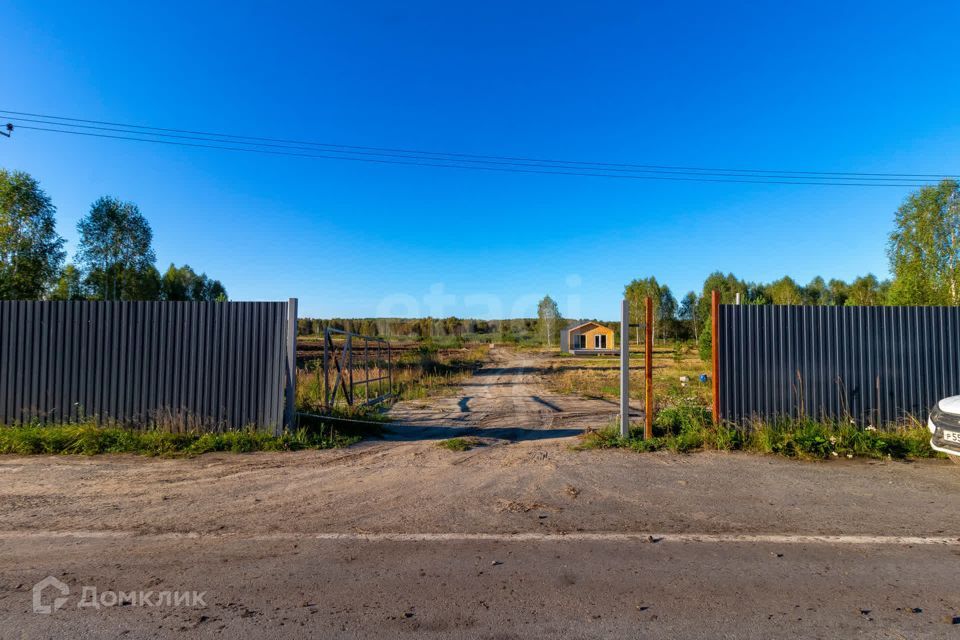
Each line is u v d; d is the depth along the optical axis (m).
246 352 8.32
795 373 8.03
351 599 3.20
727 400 8.01
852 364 8.03
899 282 31.88
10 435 7.60
